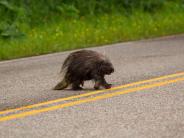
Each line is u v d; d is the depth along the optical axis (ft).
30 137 45.98
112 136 46.03
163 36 122.21
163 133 46.75
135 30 126.21
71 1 139.03
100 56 65.57
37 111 55.06
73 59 65.87
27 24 124.47
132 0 148.36
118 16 140.46
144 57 91.86
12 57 97.19
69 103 58.39
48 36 118.83
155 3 151.74
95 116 52.70
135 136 45.98
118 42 113.50
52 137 45.91
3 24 117.91
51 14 132.05
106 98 60.59
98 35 118.52
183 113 53.52
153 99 59.77
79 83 65.82
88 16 136.87
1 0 126.21
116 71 78.74
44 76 76.95
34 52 101.14
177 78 72.28
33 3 131.95
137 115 52.90
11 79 75.41
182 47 103.86
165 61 86.94
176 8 154.51
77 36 117.50
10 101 60.59
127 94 62.59
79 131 47.57
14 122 50.90
